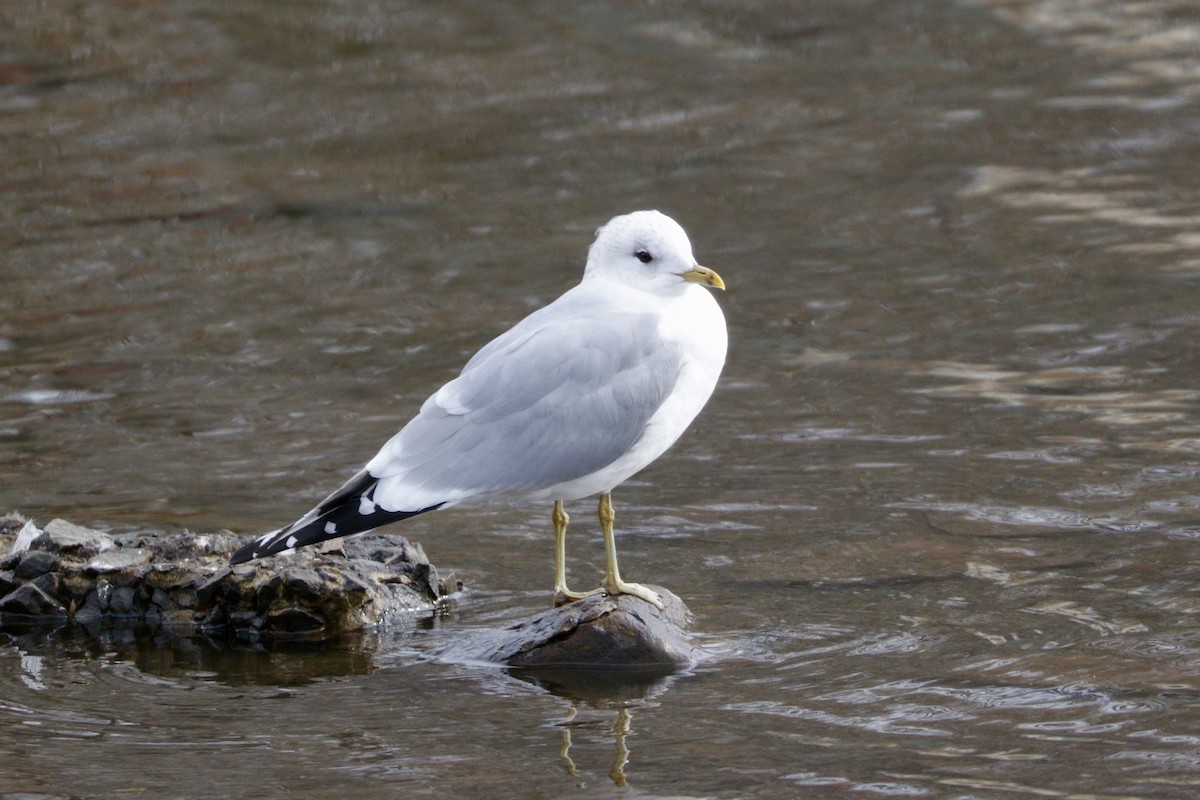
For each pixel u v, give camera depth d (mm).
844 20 29078
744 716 8930
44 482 13289
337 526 9641
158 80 26797
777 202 20906
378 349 16672
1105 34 27812
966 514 12039
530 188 21844
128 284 18844
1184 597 10383
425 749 8672
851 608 10438
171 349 16797
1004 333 16297
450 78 26641
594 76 26609
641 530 12008
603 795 8047
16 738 8930
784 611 10430
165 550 11336
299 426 14586
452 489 9750
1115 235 19125
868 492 12562
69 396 15523
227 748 8758
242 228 20703
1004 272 18109
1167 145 22438
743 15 29438
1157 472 12680
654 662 9656
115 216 21234
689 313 10016
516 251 19578
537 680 9578
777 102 25125
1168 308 16719
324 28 29172
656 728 8836
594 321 9859
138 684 9750
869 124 23953
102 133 24531
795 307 17359
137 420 14844
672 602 10336
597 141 23641
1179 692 9023
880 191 21172
